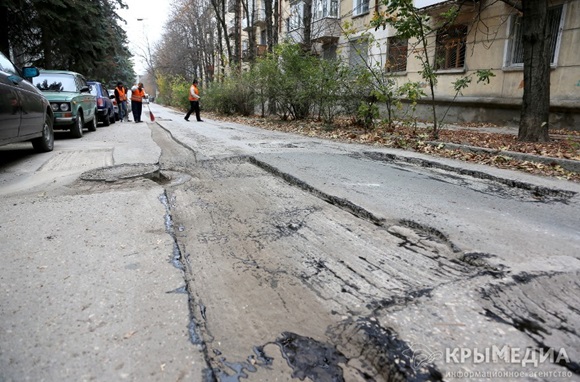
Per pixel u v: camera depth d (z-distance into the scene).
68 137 10.40
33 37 16.61
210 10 38.75
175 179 5.18
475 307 2.09
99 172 5.41
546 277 2.41
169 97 50.91
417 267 2.60
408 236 3.15
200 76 46.09
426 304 2.12
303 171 5.46
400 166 6.18
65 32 16.39
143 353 1.73
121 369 1.63
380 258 2.74
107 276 2.41
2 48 14.94
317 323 1.99
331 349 1.80
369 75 10.01
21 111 6.04
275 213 3.73
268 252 2.85
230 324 1.99
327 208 3.89
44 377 1.58
